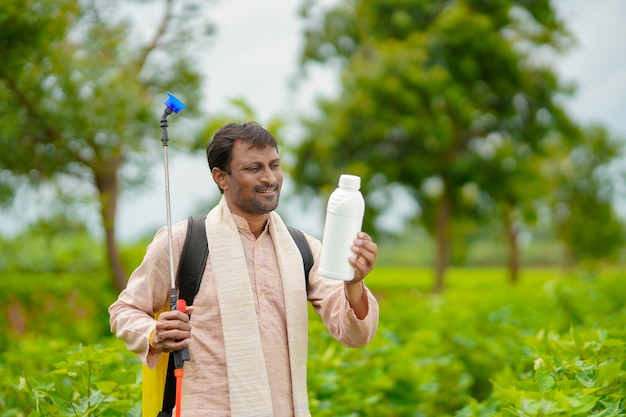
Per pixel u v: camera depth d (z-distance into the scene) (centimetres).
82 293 1241
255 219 302
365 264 282
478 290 1050
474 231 3862
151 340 278
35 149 1312
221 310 287
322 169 2391
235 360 283
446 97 2189
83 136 1269
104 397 363
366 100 2247
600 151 3575
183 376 288
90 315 1178
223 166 298
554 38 2406
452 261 3662
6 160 1287
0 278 1215
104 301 1242
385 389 511
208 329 289
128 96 1271
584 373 341
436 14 2378
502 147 2347
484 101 2355
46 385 366
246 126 298
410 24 2344
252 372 283
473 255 5181
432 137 2195
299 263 303
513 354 586
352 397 458
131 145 1314
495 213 2547
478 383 653
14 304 1109
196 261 293
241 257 293
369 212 2384
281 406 290
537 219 2439
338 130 2278
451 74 2273
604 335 398
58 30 1096
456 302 881
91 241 1828
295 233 314
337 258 283
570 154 3428
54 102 1233
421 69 2248
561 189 3597
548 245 5216
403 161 2341
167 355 296
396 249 5303
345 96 2306
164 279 296
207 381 285
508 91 2320
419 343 627
